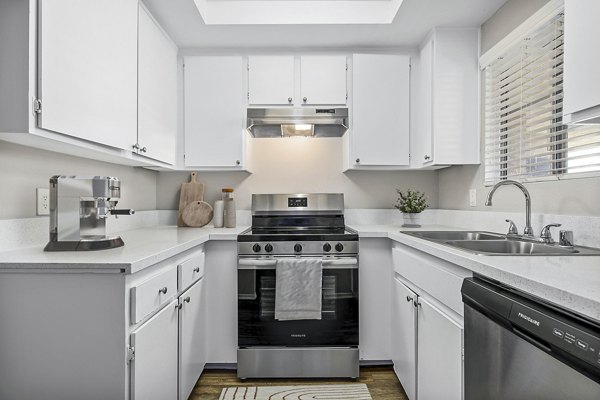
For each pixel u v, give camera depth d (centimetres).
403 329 189
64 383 115
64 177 139
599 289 77
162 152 215
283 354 207
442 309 142
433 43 223
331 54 248
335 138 279
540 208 167
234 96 243
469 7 201
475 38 223
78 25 130
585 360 69
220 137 243
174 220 276
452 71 222
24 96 109
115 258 122
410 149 247
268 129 259
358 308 210
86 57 136
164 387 144
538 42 166
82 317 115
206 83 244
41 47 112
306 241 207
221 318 214
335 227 256
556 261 111
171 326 152
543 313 83
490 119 213
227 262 214
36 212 150
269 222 259
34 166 149
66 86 124
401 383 194
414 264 172
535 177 170
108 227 210
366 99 244
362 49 250
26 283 115
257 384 205
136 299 118
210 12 216
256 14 217
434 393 146
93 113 141
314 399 189
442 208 273
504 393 97
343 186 279
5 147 135
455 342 127
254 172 279
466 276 124
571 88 112
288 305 200
